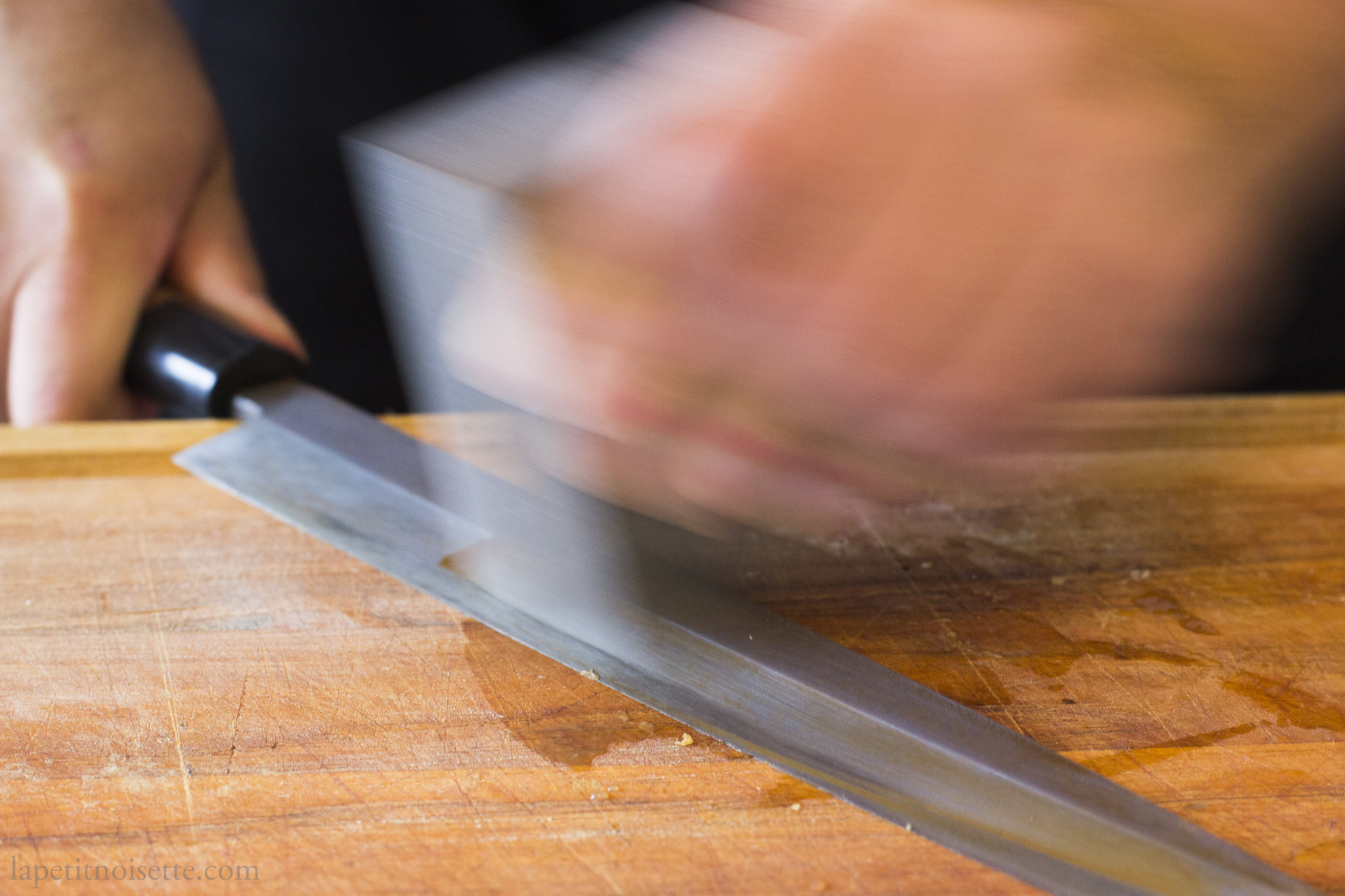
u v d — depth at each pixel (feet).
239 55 3.07
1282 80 2.30
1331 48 2.31
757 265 2.27
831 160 2.26
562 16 3.06
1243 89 2.30
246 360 2.70
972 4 2.29
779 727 2.40
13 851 2.34
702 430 2.33
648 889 2.32
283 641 2.48
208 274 2.82
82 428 2.68
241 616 2.50
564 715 2.42
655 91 2.29
